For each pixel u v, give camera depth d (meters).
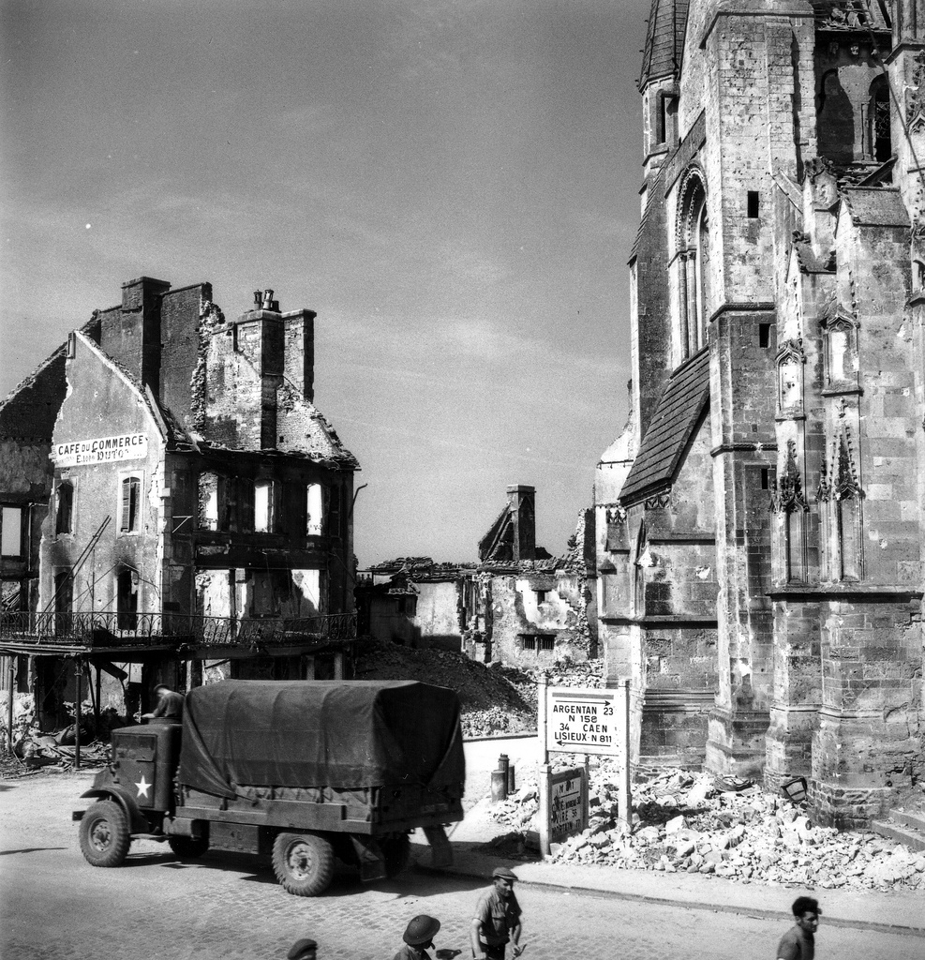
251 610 51.03
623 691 22.66
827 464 24.48
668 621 31.33
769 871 20.27
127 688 41.16
